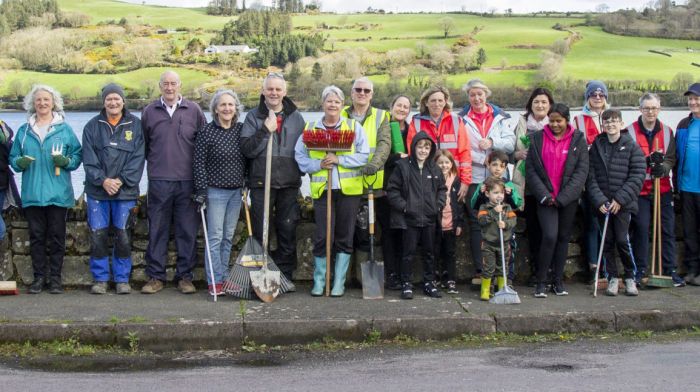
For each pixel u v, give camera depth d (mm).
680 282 8297
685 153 8383
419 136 7750
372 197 7816
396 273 8266
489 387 5297
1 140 7703
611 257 8039
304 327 6688
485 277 7680
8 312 6984
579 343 6617
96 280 7895
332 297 7793
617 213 7867
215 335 6598
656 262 8562
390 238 8172
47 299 7574
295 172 7965
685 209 8445
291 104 8000
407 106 8227
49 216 7773
